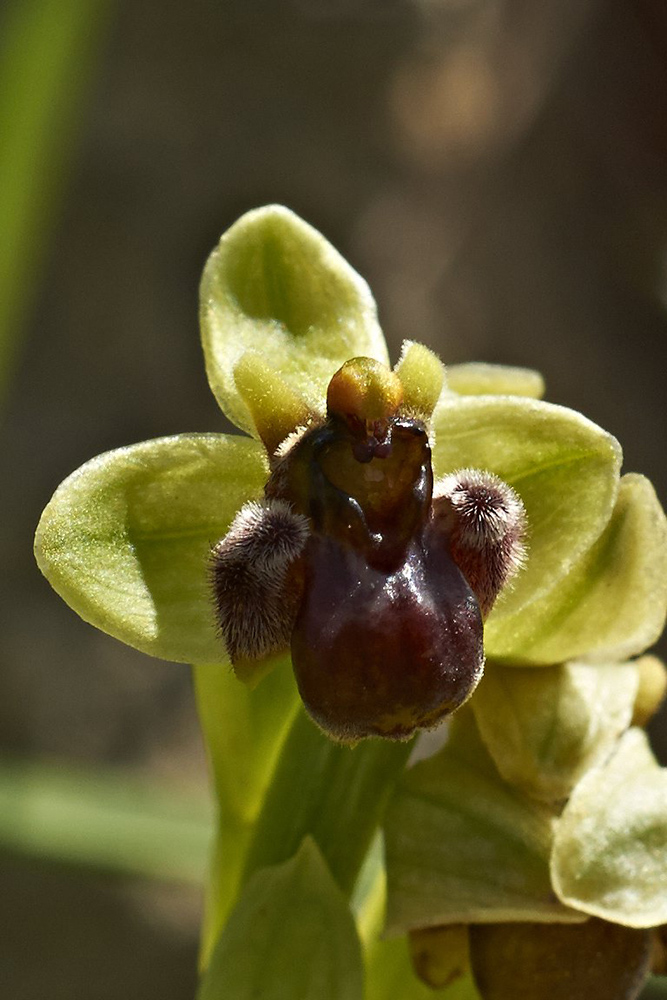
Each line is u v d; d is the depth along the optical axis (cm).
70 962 31
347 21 36
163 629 14
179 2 34
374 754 14
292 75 36
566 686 15
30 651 32
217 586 14
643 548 14
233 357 14
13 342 22
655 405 39
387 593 14
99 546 14
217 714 15
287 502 14
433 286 38
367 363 14
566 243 40
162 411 34
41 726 32
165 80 34
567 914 14
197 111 35
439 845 14
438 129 39
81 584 14
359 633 14
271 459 14
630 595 14
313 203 36
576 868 14
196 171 35
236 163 35
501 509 14
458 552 14
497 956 14
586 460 14
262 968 14
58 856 21
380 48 36
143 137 34
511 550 14
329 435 14
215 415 34
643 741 15
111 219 34
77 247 33
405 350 14
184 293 34
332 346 15
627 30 41
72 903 31
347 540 14
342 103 37
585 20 41
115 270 34
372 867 16
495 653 15
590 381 38
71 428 33
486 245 39
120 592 14
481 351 38
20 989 31
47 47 20
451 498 14
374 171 37
